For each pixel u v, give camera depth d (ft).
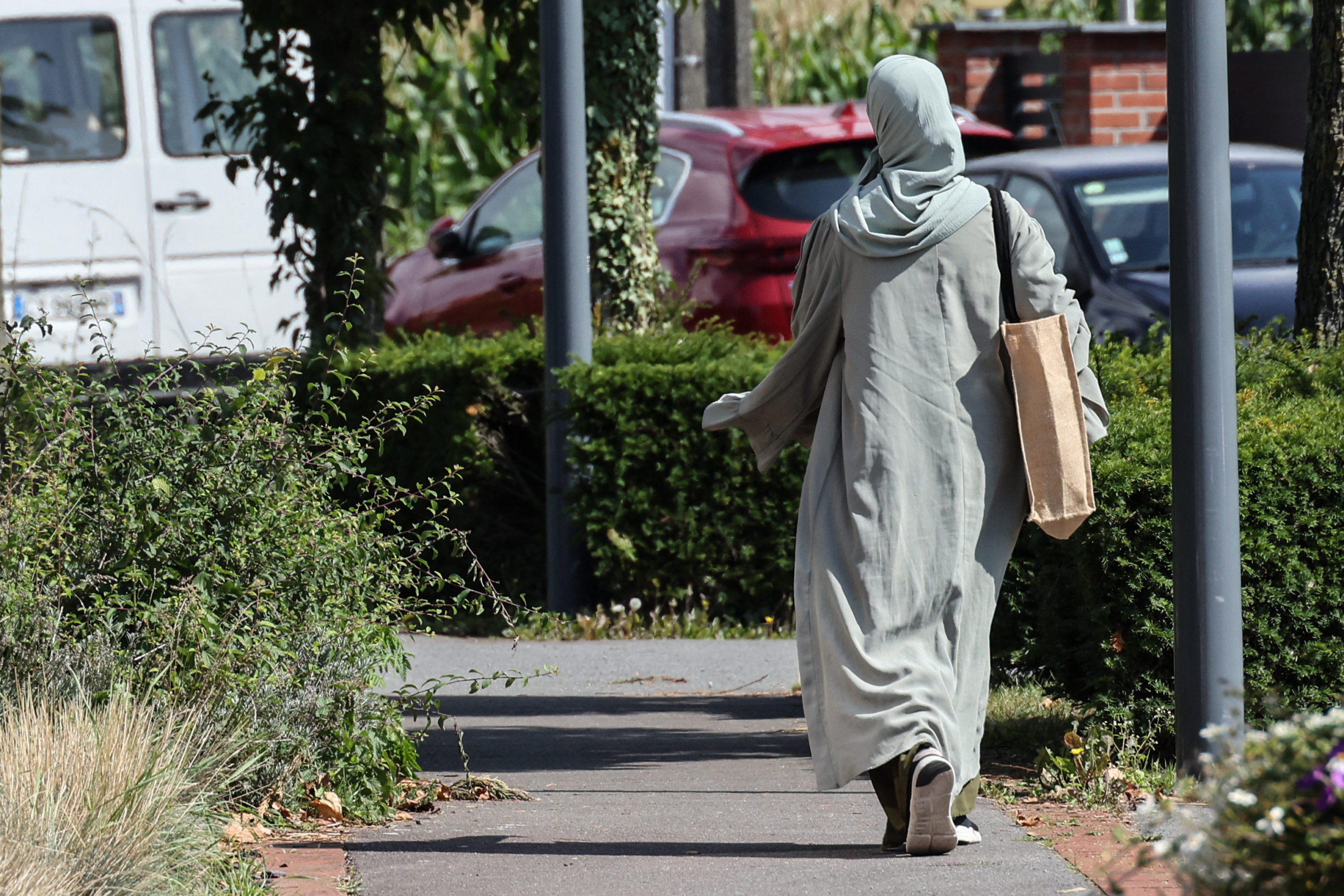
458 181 268.82
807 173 150.92
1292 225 138.92
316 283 144.46
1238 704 66.54
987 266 58.95
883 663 57.31
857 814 67.31
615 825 65.26
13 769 53.26
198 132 177.88
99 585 66.80
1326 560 71.87
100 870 50.57
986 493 59.21
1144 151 144.36
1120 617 72.33
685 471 122.83
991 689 88.94
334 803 65.26
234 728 63.87
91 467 68.44
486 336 170.40
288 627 66.39
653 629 121.70
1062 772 70.64
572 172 126.31
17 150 175.94
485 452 135.33
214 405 69.36
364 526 71.20
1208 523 66.69
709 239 147.84
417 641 120.37
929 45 287.48
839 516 59.31
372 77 145.07
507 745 82.89
